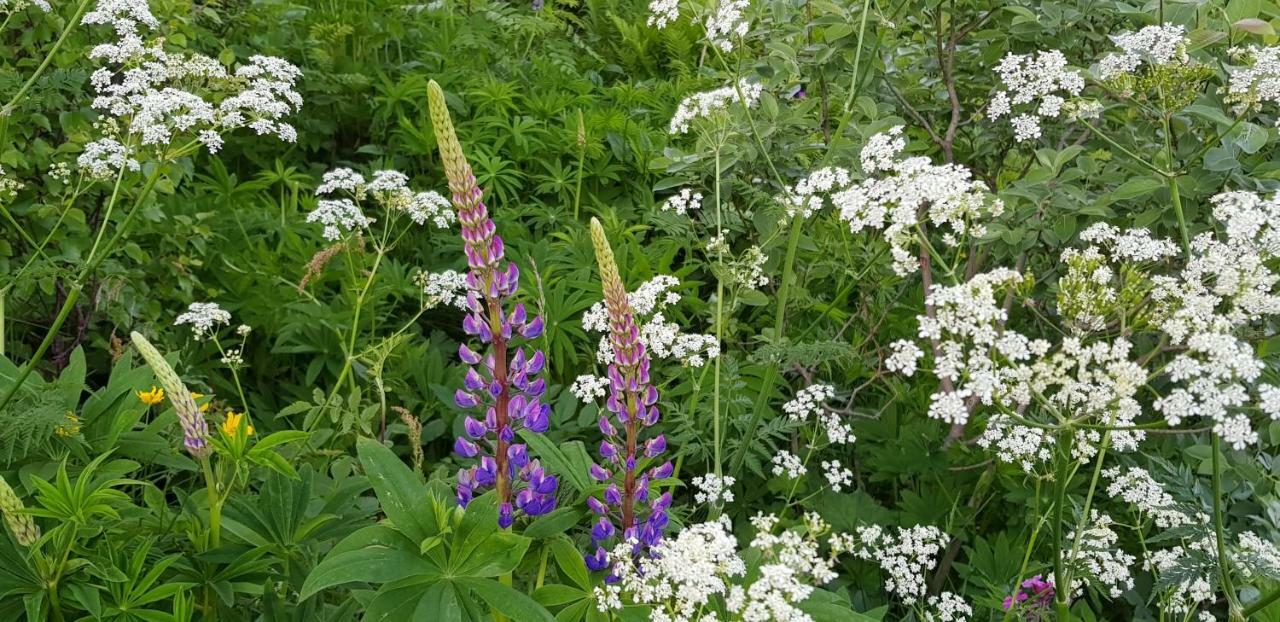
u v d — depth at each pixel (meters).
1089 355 2.46
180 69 3.77
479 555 2.40
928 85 5.08
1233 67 3.75
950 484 4.27
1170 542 3.93
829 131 5.07
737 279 3.80
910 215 2.90
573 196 6.44
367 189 4.41
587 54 8.90
